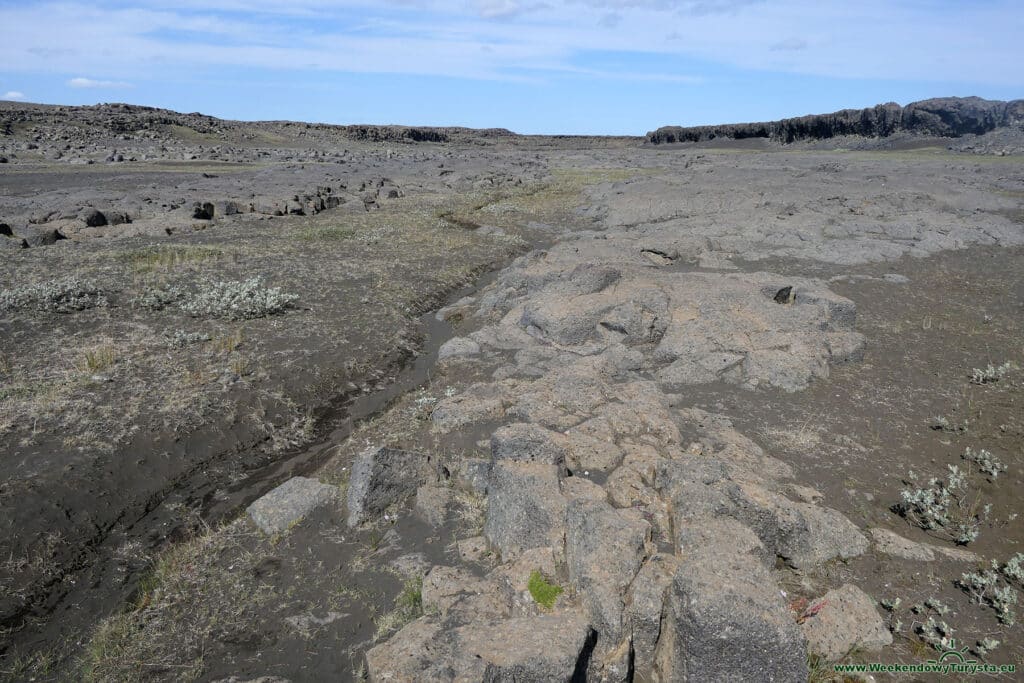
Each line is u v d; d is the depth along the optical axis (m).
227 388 13.62
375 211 39.22
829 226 29.91
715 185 44.19
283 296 19.23
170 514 10.16
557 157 94.31
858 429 11.39
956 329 16.72
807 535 7.81
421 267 24.94
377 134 131.38
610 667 6.15
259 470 11.52
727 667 5.79
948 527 8.71
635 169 71.06
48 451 10.75
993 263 24.20
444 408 11.99
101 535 9.49
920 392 12.95
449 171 60.38
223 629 7.64
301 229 31.58
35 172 52.47
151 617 7.91
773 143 114.44
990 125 93.31
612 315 15.42
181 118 104.06
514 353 15.71
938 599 7.37
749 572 6.20
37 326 16.02
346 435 12.78
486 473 9.70
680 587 6.08
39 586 8.45
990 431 11.32
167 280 20.53
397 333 17.69
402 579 8.09
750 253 25.36
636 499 8.40
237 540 9.20
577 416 11.48
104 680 7.02
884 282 21.33
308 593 8.09
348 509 9.40
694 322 15.12
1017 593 7.42
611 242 26.42
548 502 7.89
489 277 25.20
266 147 99.88
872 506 9.06
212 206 34.88
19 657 7.52
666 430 10.64
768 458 10.05
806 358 13.84
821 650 6.57
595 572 6.69
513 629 6.07
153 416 12.20
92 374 13.62
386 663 6.00
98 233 28.59
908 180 45.12
